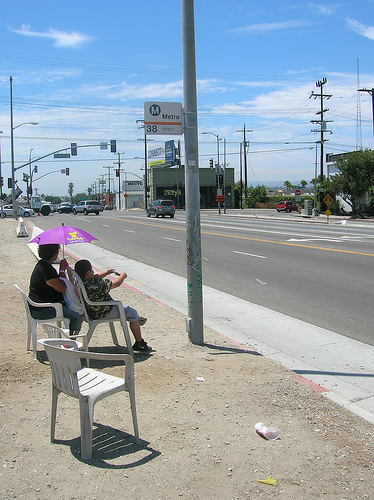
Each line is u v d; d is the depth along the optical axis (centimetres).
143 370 548
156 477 334
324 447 386
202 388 502
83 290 571
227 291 1086
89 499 308
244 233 2519
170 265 1492
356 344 707
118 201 10812
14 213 4338
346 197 4459
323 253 1644
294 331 776
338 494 321
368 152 4225
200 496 314
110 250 1894
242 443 387
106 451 367
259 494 318
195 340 668
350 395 521
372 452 381
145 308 888
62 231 636
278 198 8381
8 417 421
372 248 1769
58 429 401
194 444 382
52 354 372
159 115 639
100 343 661
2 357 573
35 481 326
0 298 916
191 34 639
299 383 533
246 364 589
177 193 7362
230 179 8106
